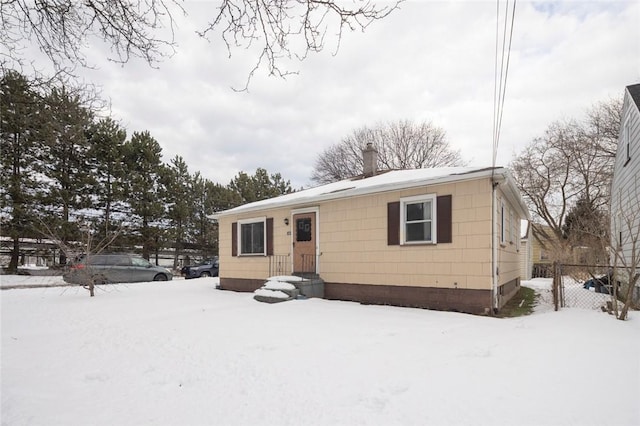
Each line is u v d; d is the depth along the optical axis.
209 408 3.08
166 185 24.53
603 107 24.86
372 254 9.56
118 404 3.19
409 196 8.95
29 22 4.03
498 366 3.96
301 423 2.77
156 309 8.42
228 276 13.34
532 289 13.53
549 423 2.65
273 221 12.01
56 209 19.52
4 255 19.67
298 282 9.95
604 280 11.02
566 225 25.67
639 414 2.75
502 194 9.16
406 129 33.06
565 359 4.14
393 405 3.03
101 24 4.07
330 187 12.66
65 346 5.23
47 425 2.81
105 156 20.72
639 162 10.15
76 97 5.05
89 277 10.73
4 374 3.99
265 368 4.05
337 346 4.94
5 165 17.00
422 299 8.61
